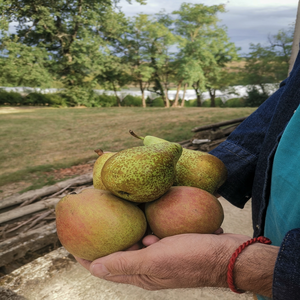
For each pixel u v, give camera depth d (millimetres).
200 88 38625
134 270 722
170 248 693
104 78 36344
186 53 38219
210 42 38719
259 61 36969
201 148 6449
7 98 32906
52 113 18953
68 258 3059
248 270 622
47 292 2607
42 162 7434
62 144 9695
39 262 3006
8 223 3617
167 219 849
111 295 2516
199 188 1021
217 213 883
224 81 40094
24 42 32312
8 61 27812
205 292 2455
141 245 901
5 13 27750
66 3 30766
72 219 812
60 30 31109
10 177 5930
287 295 534
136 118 15039
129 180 804
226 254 665
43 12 28172
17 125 13594
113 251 817
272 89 37219
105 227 797
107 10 32156
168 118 14250
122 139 10172
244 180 1130
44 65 31641
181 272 685
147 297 2455
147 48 37375
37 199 4332
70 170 6539
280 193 679
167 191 921
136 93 43750
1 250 2957
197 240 699
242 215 3684
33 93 33500
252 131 1130
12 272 2875
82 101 33656
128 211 847
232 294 2418
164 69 38844
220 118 13383
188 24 39344
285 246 548
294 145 653
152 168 810
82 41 30672
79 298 2500
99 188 1006
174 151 891
